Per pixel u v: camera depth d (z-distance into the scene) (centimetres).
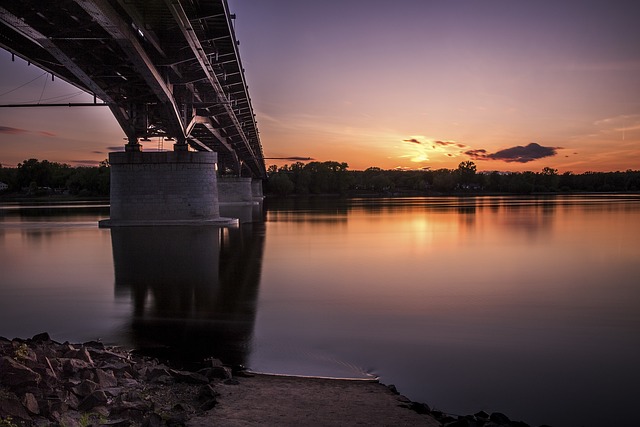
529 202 12875
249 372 1035
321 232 4481
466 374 1058
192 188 4778
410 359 1149
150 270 2402
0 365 763
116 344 1232
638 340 1322
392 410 823
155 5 2766
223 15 3253
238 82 5375
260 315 1552
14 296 1823
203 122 5588
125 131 4666
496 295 1903
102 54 3534
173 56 3700
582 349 1243
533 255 3089
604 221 5997
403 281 2180
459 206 10562
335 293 1905
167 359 1121
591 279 2267
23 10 2530
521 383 1012
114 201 4759
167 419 729
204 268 2475
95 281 2123
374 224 5547
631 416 865
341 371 1061
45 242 3594
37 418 680
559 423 841
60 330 1360
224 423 736
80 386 787
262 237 3947
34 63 3519
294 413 794
